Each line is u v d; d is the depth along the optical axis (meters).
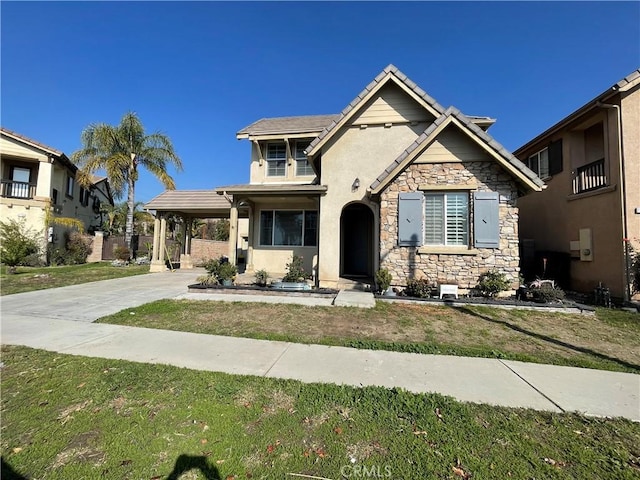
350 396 3.73
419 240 10.15
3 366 4.59
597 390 4.03
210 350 5.34
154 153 23.72
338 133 12.30
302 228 14.50
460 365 4.83
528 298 9.31
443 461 2.68
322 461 2.67
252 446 2.85
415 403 3.58
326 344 5.75
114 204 33.38
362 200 11.96
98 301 9.35
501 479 2.48
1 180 19.80
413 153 10.02
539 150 14.29
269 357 5.04
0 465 2.58
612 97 10.05
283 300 9.33
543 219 13.72
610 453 2.80
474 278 9.82
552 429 3.15
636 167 9.64
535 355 5.37
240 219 20.70
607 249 10.27
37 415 3.31
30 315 7.77
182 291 11.00
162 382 4.09
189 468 2.57
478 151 9.99
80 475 2.48
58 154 21.00
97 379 4.16
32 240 18.48
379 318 7.57
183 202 17.50
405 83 11.48
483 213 9.84
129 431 3.05
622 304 9.30
